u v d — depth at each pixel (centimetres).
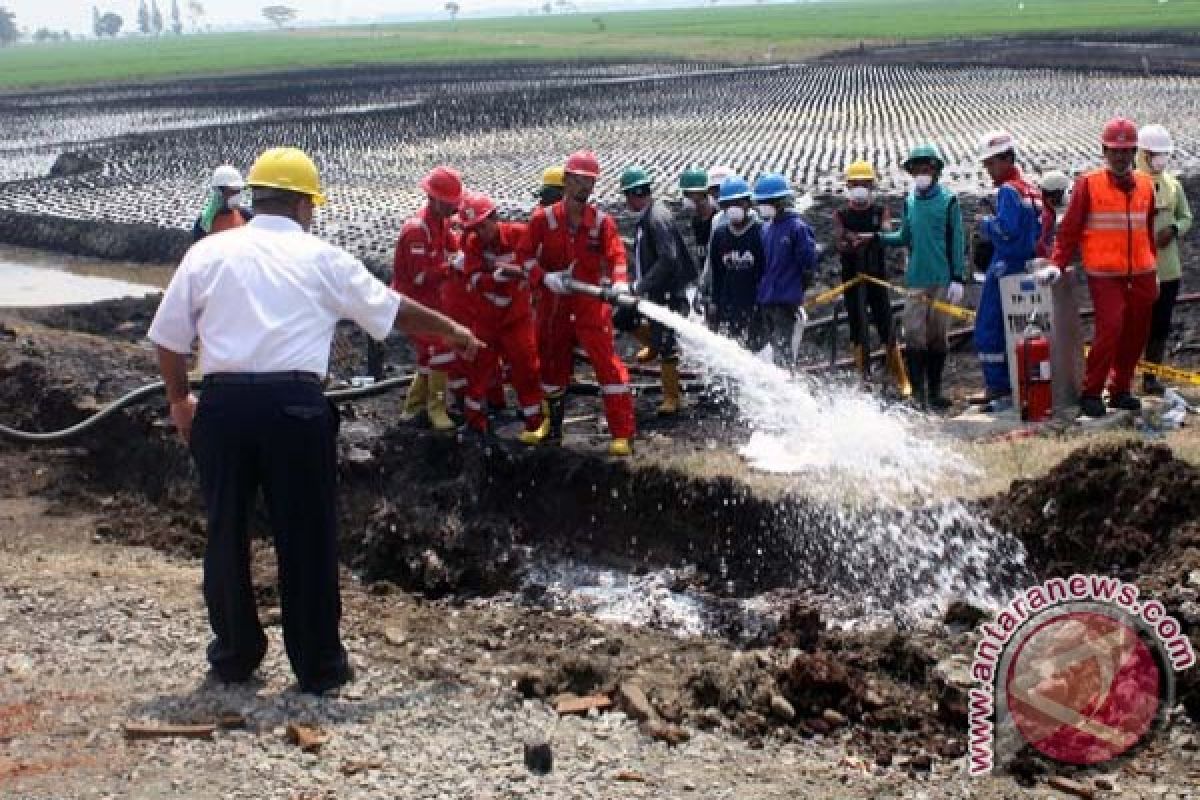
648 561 988
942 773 629
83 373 1354
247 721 682
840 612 870
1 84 9094
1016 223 1070
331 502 721
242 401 696
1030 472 912
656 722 673
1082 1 14138
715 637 882
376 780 614
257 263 702
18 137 5047
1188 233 1878
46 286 2256
